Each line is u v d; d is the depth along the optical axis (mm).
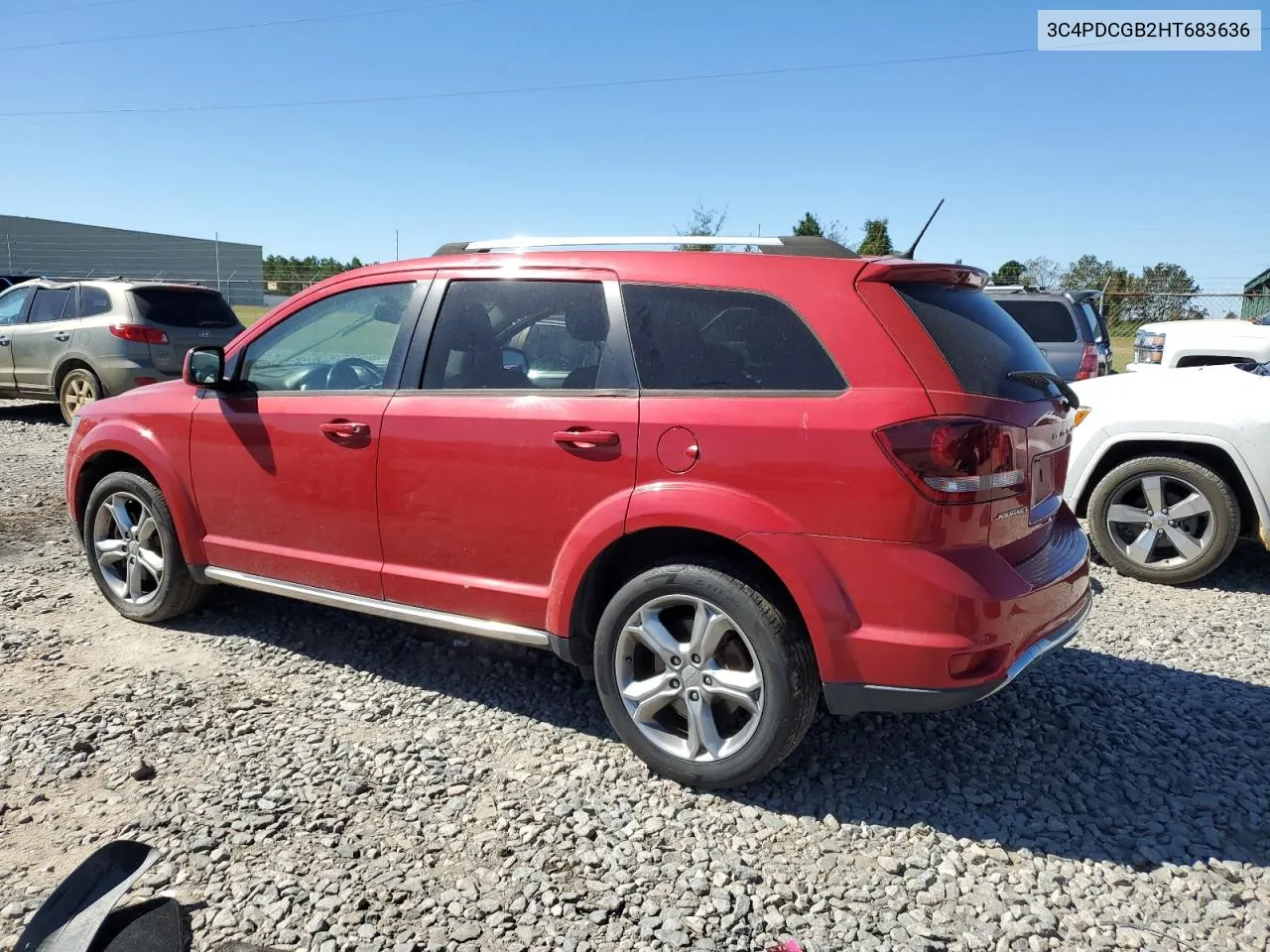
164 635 4629
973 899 2691
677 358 3250
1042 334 10688
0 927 2527
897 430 2830
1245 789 3273
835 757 3486
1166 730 3732
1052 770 3410
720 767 3158
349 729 3680
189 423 4395
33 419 12094
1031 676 4234
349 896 2662
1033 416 3164
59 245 43125
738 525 3006
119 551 4781
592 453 3287
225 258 48875
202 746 3518
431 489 3672
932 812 3131
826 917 2613
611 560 3438
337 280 4145
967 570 2859
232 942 2479
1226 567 6012
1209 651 4590
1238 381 5613
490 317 3668
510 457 3465
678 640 3289
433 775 3326
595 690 4059
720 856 2887
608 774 3342
